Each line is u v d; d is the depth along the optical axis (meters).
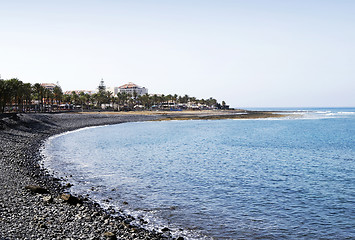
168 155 38.56
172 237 13.66
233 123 121.44
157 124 110.75
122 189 21.64
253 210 17.73
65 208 15.60
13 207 14.48
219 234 14.28
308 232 14.66
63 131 72.12
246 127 98.44
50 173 25.62
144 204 18.39
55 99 183.62
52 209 15.02
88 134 67.75
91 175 25.98
